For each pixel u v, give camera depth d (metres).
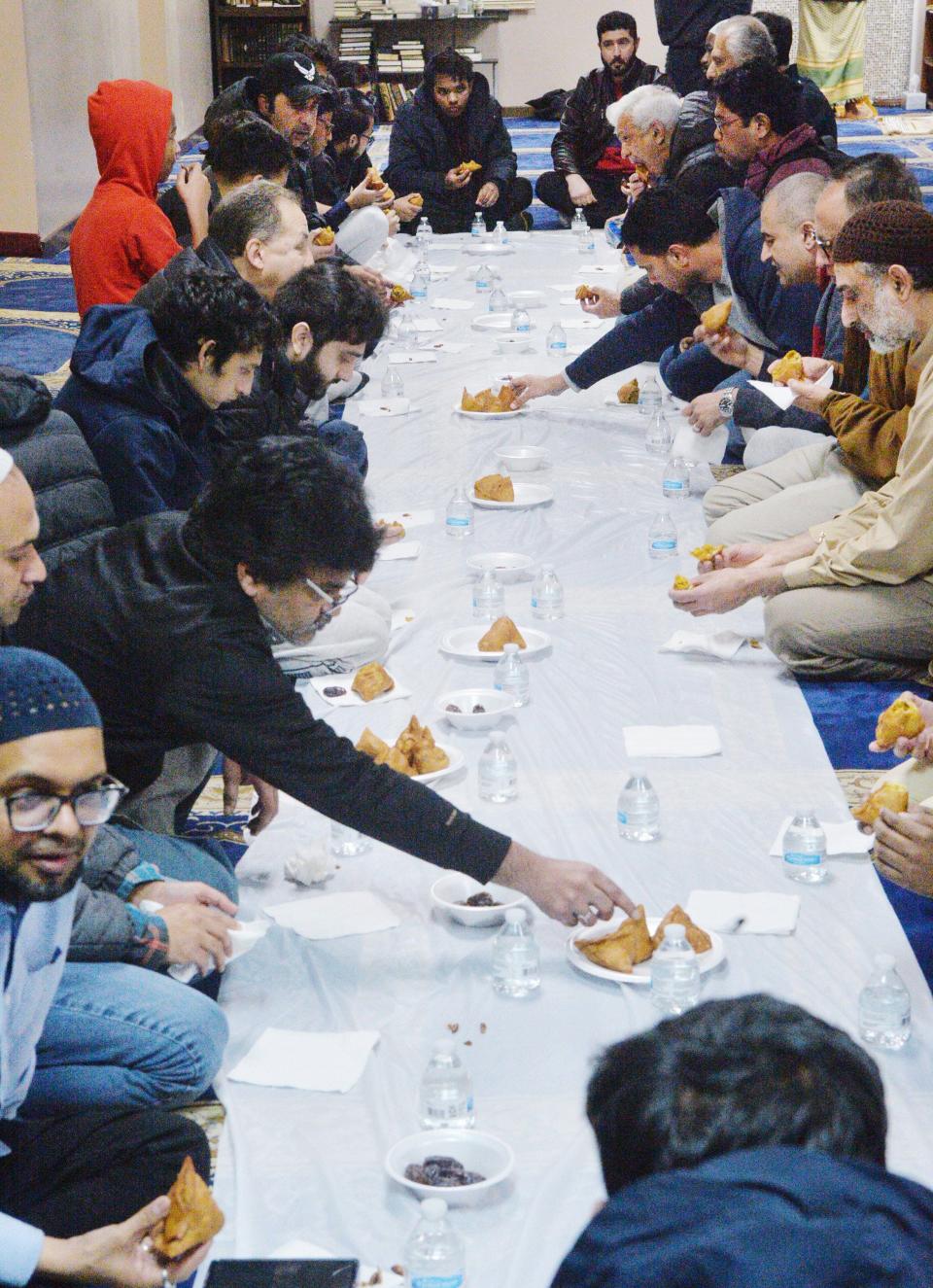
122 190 6.27
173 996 2.62
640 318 6.61
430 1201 2.12
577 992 2.86
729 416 5.89
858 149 16.02
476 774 3.71
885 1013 2.67
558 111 18.78
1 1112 2.31
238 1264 2.18
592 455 6.24
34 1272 2.05
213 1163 2.52
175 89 16.56
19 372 3.79
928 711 3.46
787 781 3.67
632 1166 0.98
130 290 6.23
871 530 4.29
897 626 4.29
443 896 3.16
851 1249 0.84
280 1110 2.58
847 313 4.43
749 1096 0.97
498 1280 2.17
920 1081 2.59
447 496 5.78
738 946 2.98
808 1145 0.96
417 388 7.24
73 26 13.26
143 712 2.83
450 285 9.51
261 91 7.81
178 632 2.76
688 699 4.12
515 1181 2.37
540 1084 2.61
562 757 3.78
